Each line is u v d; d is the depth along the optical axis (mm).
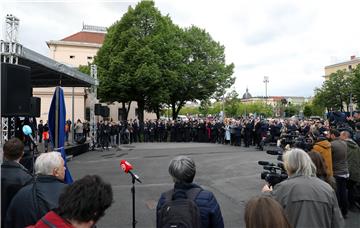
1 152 3898
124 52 35281
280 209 2014
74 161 17000
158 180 11875
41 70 15984
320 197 3320
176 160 3264
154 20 37188
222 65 43625
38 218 2980
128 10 37406
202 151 20844
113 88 36094
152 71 34500
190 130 29828
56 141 7395
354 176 7633
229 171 13469
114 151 21812
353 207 7926
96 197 2008
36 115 10742
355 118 13922
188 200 2908
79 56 60812
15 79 4680
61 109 7422
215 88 43000
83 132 27984
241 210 8055
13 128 10734
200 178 12141
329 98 58125
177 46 38094
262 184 10906
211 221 3070
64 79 19453
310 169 3500
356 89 51594
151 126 29969
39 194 3062
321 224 3271
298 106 87938
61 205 2018
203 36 43438
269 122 23703
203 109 46812
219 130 27828
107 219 7445
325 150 6750
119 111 56906
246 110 78125
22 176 3799
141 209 8266
